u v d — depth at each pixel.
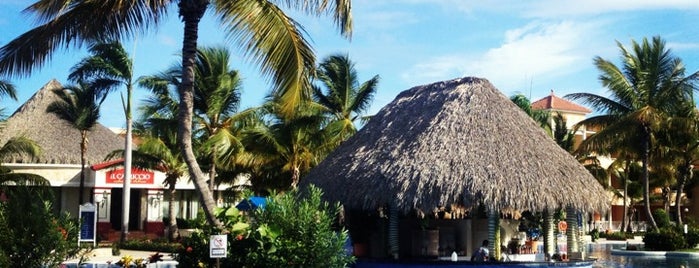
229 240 12.12
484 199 16.25
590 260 19.06
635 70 35.91
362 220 20.28
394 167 17.39
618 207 60.56
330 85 31.83
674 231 31.44
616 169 52.03
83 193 36.50
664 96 34.97
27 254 11.98
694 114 36.38
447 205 16.70
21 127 38.50
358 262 18.80
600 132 35.56
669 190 54.69
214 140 28.78
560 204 17.02
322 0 14.87
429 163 17.14
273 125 30.42
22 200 12.61
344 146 20.88
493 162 17.14
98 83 30.72
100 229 36.50
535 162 17.59
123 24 15.62
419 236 19.53
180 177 35.50
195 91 30.25
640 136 35.91
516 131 18.53
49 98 41.28
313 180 19.97
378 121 20.77
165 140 34.34
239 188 37.50
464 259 19.48
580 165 19.11
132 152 34.03
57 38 15.28
